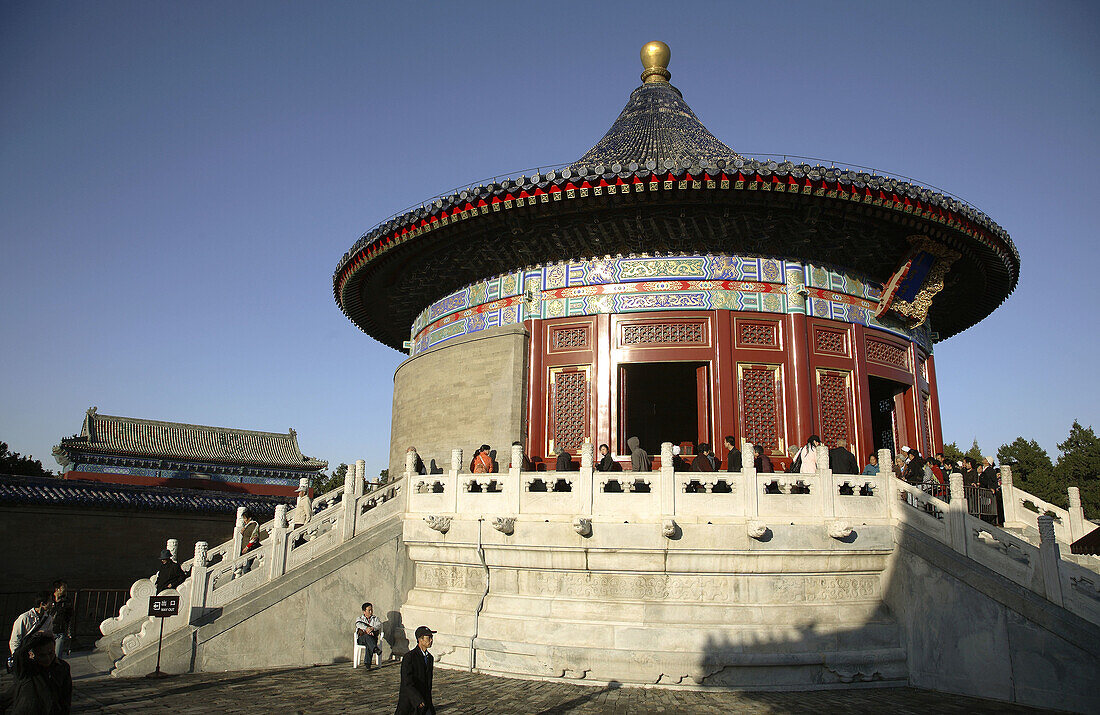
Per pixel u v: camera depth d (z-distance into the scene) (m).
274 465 65.25
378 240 23.34
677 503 15.45
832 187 19.28
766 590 15.52
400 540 18.44
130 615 18.34
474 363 22.95
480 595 16.95
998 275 25.08
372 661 16.91
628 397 33.50
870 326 23.00
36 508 31.50
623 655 15.09
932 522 15.62
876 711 13.20
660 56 31.22
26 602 29.88
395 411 27.38
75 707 12.88
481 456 18.91
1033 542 18.17
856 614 15.75
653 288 21.78
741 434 20.78
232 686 14.66
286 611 17.05
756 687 14.88
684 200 20.19
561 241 22.19
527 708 13.09
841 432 21.77
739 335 21.41
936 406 26.31
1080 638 13.20
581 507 15.81
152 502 34.50
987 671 14.30
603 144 29.08
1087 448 56.84
